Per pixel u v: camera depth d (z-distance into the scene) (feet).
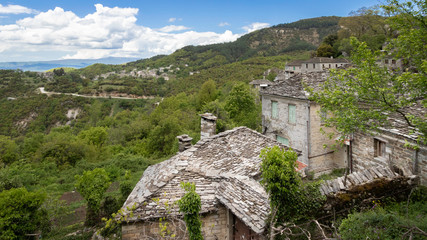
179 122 133.39
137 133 147.23
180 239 23.53
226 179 27.04
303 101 52.37
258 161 30.17
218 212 25.58
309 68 181.06
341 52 207.00
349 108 25.04
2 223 29.40
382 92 22.12
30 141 124.57
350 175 24.56
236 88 111.96
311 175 49.73
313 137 51.83
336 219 21.71
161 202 24.32
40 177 83.61
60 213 46.65
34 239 34.01
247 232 24.12
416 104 31.94
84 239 34.83
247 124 93.30
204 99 180.55
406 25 23.35
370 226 18.16
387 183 23.94
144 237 23.36
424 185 26.55
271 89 62.44
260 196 23.17
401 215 20.89
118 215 23.61
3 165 98.07
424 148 26.30
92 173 40.19
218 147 33.35
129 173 71.31
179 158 31.35
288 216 20.52
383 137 32.14
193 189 20.16
